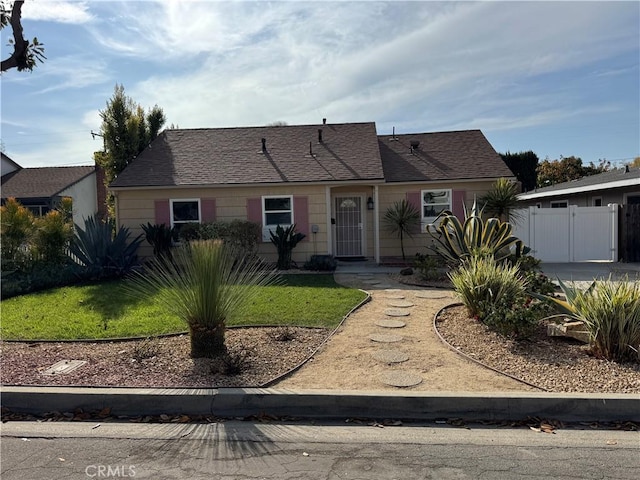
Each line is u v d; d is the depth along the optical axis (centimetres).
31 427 409
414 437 381
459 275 767
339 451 357
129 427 407
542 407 414
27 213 1220
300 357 549
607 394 424
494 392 431
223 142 1670
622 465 330
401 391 437
